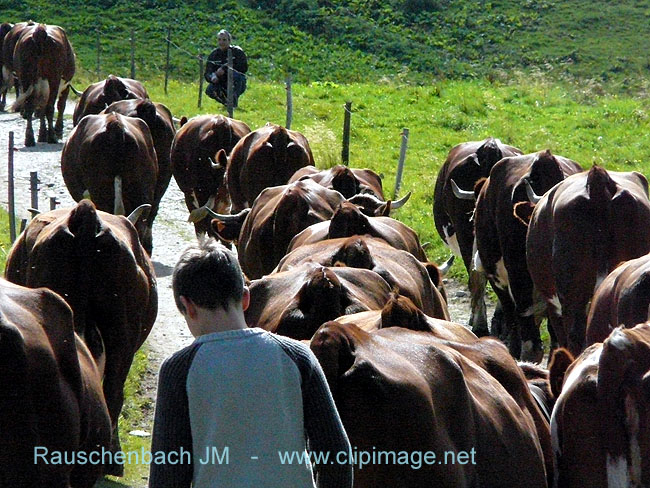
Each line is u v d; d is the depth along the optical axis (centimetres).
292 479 500
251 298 871
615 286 981
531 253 1249
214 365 496
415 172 2472
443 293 1166
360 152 2659
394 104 3306
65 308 731
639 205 1121
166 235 2033
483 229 1485
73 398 715
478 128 2970
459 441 578
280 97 3403
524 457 627
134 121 1705
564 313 1164
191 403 495
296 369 507
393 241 1128
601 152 2683
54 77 2773
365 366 550
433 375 578
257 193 1734
